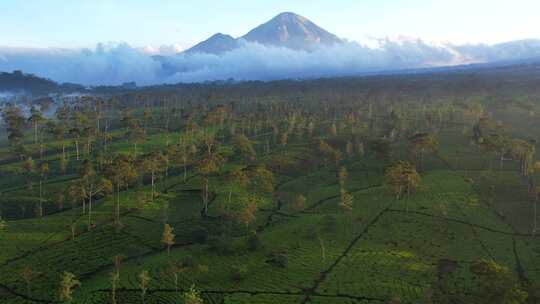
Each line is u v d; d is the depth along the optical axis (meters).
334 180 182.88
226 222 142.50
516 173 173.12
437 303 91.75
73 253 122.81
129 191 172.38
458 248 118.69
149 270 110.31
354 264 110.62
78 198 157.50
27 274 105.19
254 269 109.69
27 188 179.00
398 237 125.31
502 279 80.81
